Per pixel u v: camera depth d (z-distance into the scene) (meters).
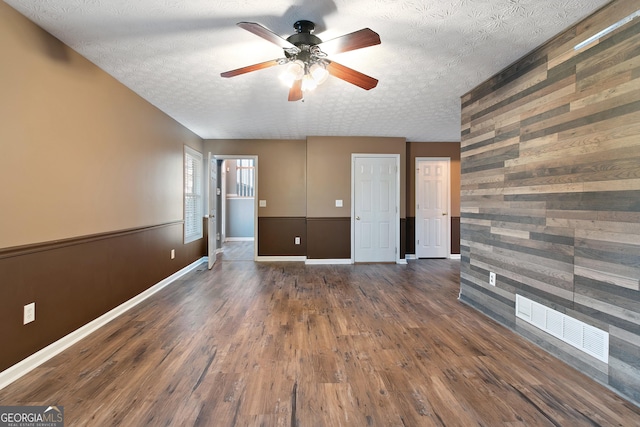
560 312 2.27
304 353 2.35
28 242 2.10
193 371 2.08
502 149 2.90
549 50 2.38
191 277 4.73
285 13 2.06
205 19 2.12
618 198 1.87
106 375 2.03
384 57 2.68
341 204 5.83
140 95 3.55
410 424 1.60
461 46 2.48
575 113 2.15
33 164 2.15
